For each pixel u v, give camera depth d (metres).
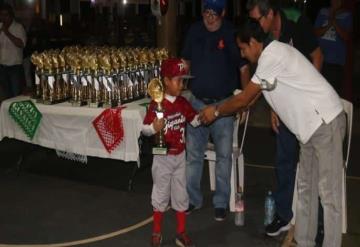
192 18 12.24
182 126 4.32
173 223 4.90
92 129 5.47
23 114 5.86
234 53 4.66
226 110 4.03
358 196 5.50
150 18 11.60
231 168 4.93
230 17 12.95
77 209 5.27
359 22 10.62
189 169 5.00
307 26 4.20
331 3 7.49
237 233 4.69
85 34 12.24
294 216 4.64
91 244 4.50
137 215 5.11
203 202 5.39
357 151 7.18
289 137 4.30
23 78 9.15
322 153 3.71
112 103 5.40
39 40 11.08
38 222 4.96
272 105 3.81
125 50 6.16
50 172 6.41
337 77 7.48
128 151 5.29
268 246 4.44
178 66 4.21
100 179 6.15
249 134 8.16
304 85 3.61
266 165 6.65
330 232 3.79
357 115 9.12
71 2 13.72
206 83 4.71
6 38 8.47
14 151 7.27
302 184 4.01
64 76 5.85
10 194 5.69
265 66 3.62
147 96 5.93
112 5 13.89
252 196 5.58
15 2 12.41
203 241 4.54
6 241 4.56
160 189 4.34
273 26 4.08
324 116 3.62
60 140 5.68
